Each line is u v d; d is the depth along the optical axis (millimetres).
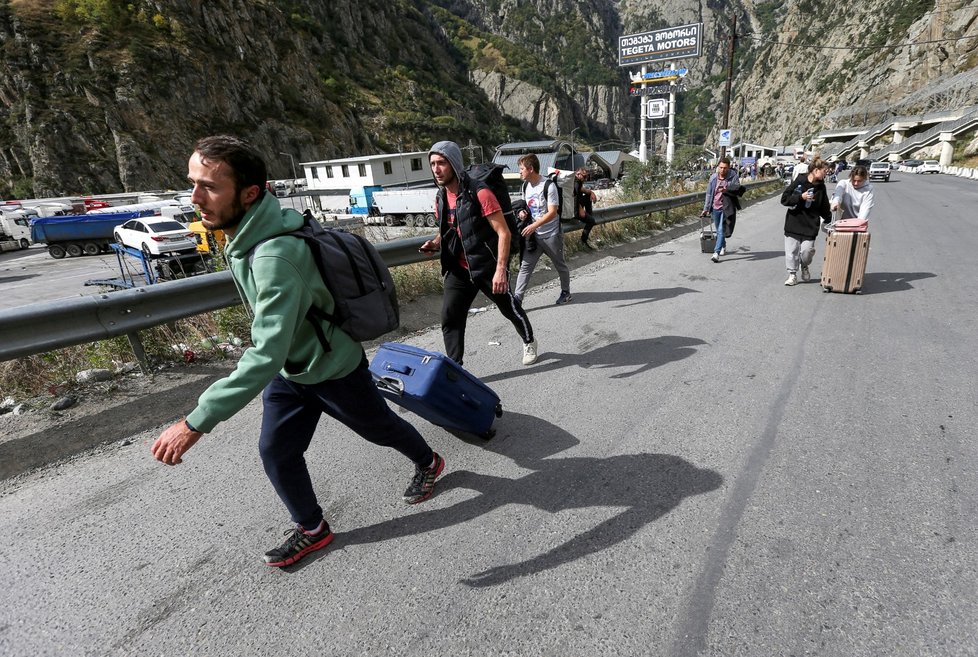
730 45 28469
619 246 10352
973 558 2070
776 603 1899
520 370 4273
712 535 2266
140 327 4051
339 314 1941
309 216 1959
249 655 1789
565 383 3969
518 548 2246
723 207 8281
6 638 1906
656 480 2686
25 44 72188
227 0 97625
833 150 107500
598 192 35750
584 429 3254
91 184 68125
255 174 1698
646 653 1724
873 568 2043
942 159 59000
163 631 1907
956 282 6480
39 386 3945
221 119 84250
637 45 73125
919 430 3053
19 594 2109
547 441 3131
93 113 71438
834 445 2939
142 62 77062
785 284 6758
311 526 2236
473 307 6367
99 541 2404
